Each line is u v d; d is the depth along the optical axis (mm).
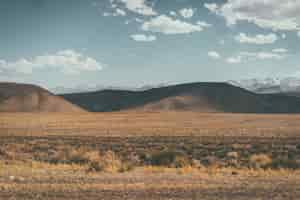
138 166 20156
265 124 85750
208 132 53438
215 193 10328
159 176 14320
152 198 9602
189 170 17438
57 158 23953
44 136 45875
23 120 107125
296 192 10516
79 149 30984
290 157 27438
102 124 86750
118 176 14141
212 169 18016
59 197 9656
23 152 29812
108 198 9562
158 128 67312
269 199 9570
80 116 149250
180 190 10742
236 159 24641
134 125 82000
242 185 11742
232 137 42719
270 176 14648
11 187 11070
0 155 25609
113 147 33812
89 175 14438
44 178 13219
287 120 109562
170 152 24188
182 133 51375
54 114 173125
